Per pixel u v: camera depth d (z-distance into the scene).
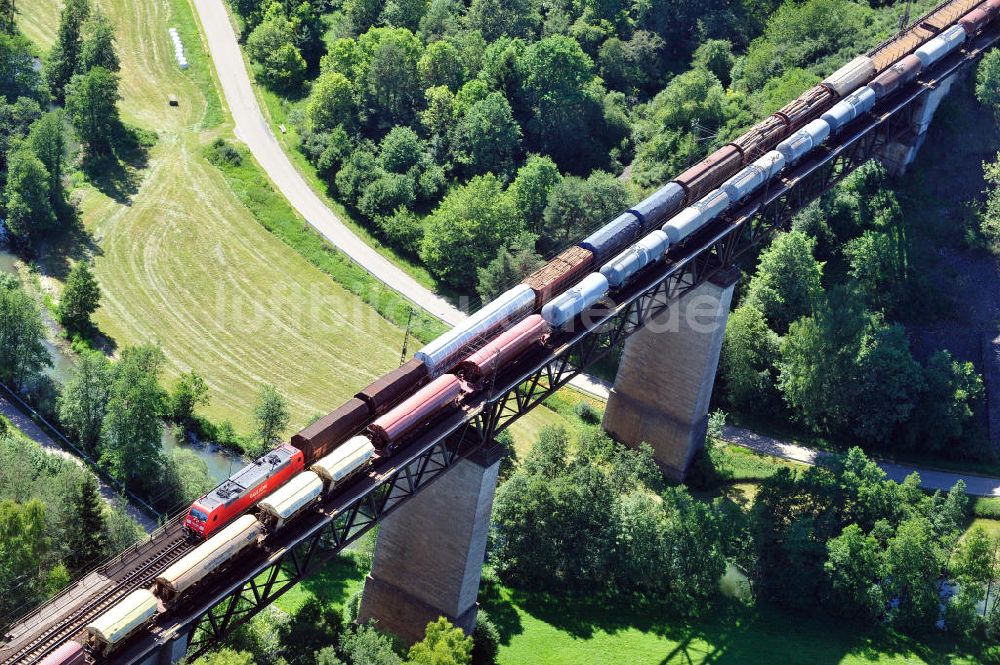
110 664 133.62
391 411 159.12
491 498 174.50
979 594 197.38
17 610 165.62
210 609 140.62
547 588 198.38
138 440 199.75
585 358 188.50
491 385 167.88
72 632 138.38
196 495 197.88
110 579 145.25
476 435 172.25
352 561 195.75
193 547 147.50
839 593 199.00
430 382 169.50
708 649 190.38
